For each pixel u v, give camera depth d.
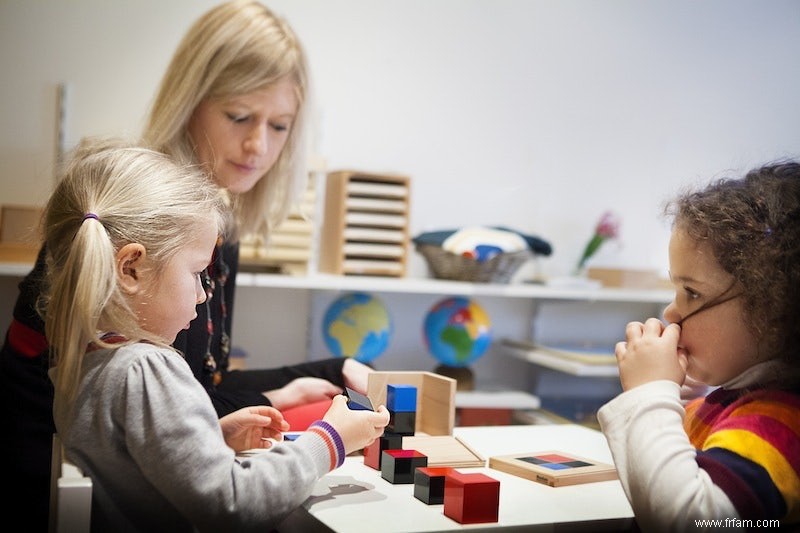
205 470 0.87
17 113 2.28
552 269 2.84
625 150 2.86
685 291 1.00
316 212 2.42
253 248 2.28
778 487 0.86
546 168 2.81
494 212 2.78
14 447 1.26
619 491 1.05
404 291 2.52
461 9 2.71
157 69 2.38
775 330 0.94
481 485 0.89
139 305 0.96
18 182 2.27
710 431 1.01
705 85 2.82
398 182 2.44
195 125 1.44
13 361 1.28
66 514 0.87
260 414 1.12
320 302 2.60
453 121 2.72
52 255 0.99
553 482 1.05
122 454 0.91
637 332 1.01
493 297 2.84
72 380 0.93
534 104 2.79
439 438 1.19
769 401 0.93
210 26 1.40
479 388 2.58
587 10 2.82
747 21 2.80
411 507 0.94
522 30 2.77
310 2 2.54
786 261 0.94
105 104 2.35
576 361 2.51
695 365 1.00
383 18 2.62
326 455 0.96
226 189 1.48
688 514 0.83
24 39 2.28
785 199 0.97
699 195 1.02
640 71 2.86
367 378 1.34
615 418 0.95
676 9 2.84
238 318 2.52
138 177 0.99
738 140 2.78
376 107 2.63
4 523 1.26
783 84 2.78
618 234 2.73
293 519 0.98
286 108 1.47
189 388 0.92
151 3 2.38
